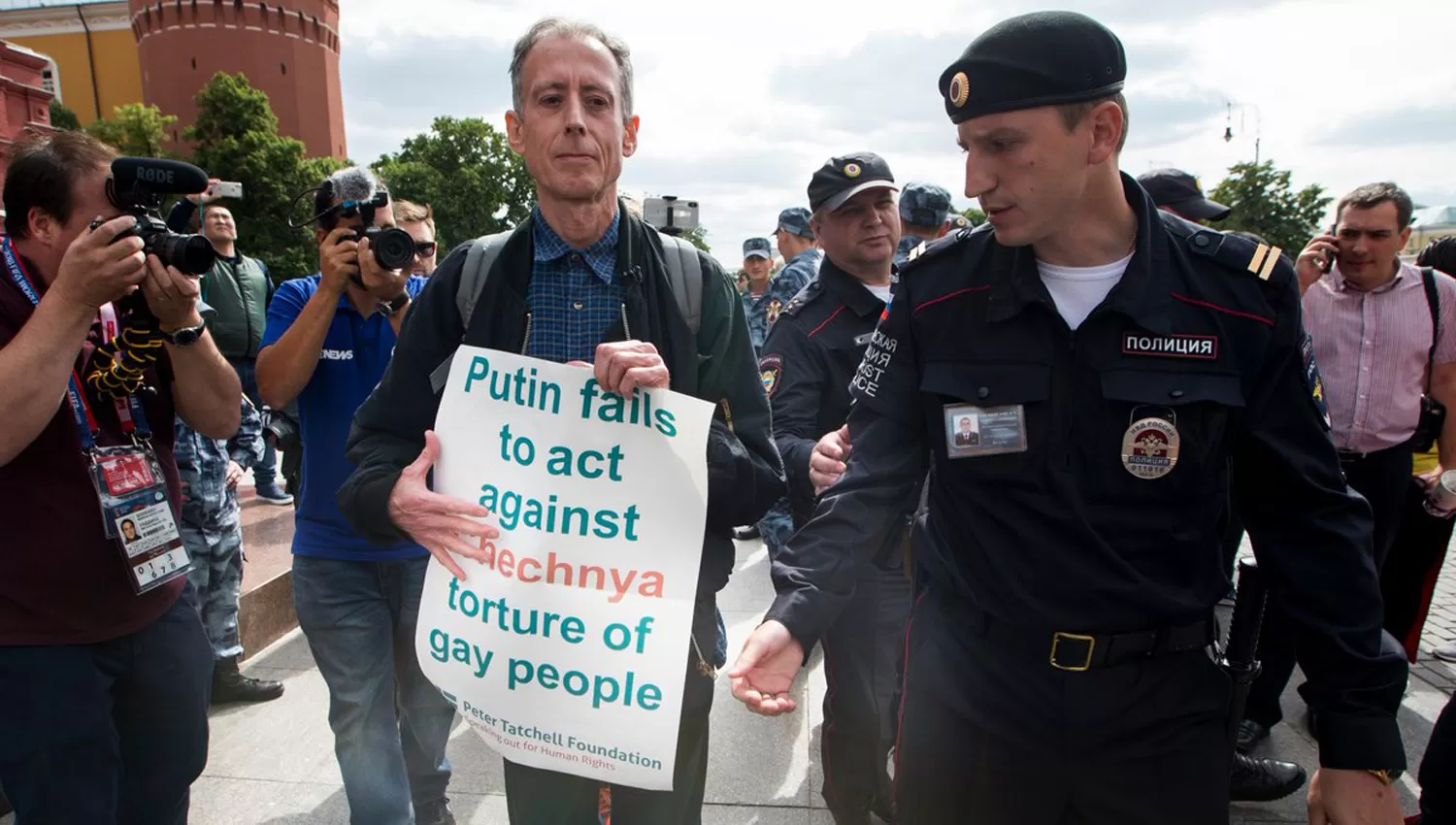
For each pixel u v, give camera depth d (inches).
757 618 174.4
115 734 71.4
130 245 63.2
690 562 60.9
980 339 57.6
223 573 134.6
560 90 59.9
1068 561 55.4
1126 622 55.4
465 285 64.6
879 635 96.0
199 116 1752.0
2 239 71.4
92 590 69.5
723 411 67.3
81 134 71.3
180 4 2057.1
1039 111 49.9
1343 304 128.4
